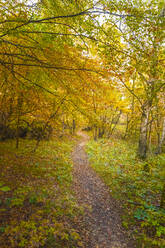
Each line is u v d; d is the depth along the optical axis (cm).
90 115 554
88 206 606
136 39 404
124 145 1736
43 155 1047
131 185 756
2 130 1156
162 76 496
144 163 967
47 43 404
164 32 401
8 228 358
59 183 702
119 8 359
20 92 714
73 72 466
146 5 383
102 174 977
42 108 832
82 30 374
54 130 1806
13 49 503
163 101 1107
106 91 612
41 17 393
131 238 459
